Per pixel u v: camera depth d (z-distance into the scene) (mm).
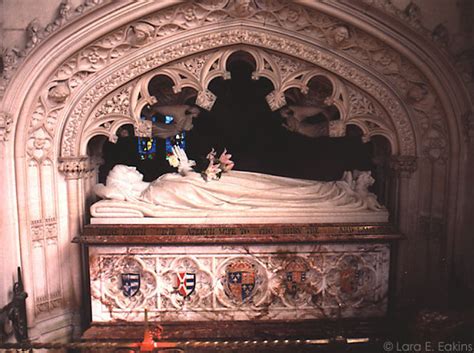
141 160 6973
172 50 4469
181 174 4988
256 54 4645
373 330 4566
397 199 4895
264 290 4680
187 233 4508
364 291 4719
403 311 4773
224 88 6699
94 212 4672
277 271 4656
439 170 4664
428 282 4855
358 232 4562
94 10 4148
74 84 4496
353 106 4758
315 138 6859
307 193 4820
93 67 4453
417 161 4742
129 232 4527
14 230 4312
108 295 4648
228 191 4762
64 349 4789
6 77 4148
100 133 4758
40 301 4633
